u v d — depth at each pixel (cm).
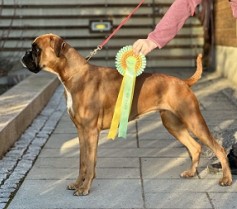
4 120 604
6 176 486
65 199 420
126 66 440
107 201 413
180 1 420
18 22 1408
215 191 434
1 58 1249
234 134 628
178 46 1432
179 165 516
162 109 454
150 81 448
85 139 432
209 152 550
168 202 409
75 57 431
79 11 1424
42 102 859
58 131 691
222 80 1146
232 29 1098
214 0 1318
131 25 1427
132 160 537
